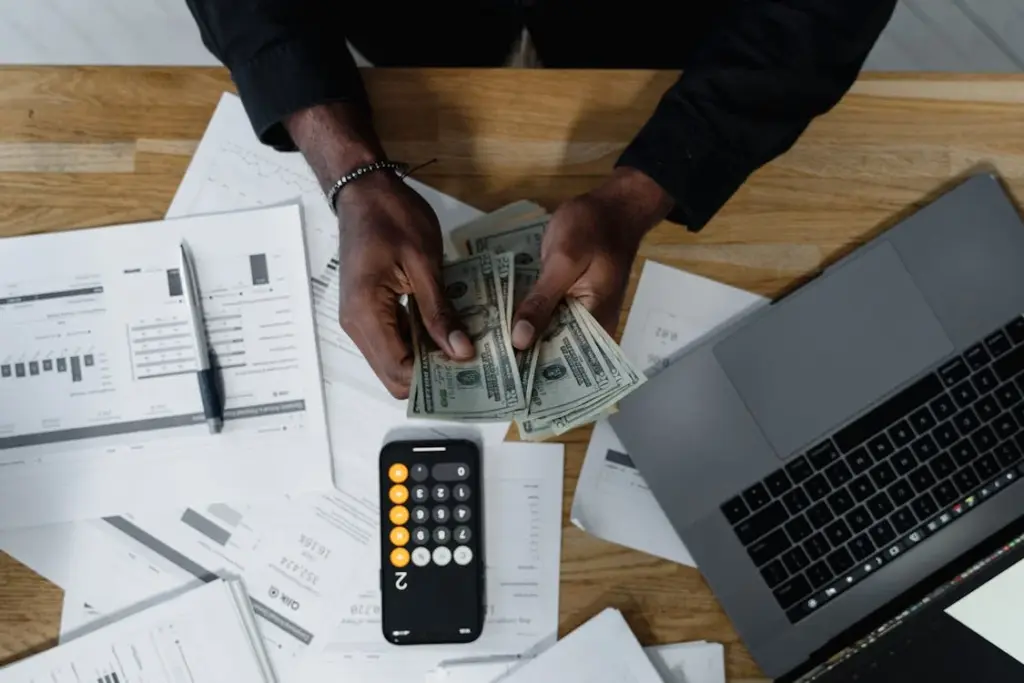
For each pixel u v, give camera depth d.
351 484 0.68
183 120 0.71
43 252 0.69
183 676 0.65
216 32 0.66
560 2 0.85
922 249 0.71
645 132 0.66
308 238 0.71
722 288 0.72
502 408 0.59
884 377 0.70
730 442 0.69
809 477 0.69
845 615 0.67
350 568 0.67
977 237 0.71
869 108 0.73
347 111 0.66
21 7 1.25
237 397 0.69
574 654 0.66
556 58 0.93
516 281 0.69
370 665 0.66
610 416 0.70
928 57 1.28
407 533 0.67
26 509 0.67
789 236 0.72
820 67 0.65
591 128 0.72
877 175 0.72
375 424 0.69
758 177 0.72
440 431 0.69
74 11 1.26
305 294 0.70
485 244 0.70
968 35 1.28
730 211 0.72
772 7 0.66
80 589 0.66
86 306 0.69
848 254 0.72
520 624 0.67
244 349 0.69
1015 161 0.73
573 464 0.69
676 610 0.68
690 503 0.68
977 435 0.69
